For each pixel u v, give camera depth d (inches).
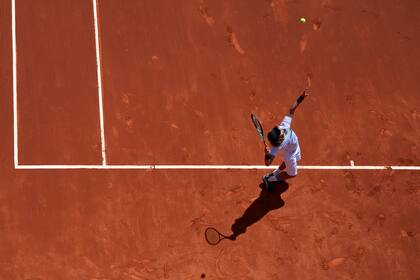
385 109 2181.3
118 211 1861.5
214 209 1909.4
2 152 1891.0
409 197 2030.0
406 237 1962.4
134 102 2042.3
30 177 1868.8
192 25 2226.9
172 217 1877.5
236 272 1834.4
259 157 2015.3
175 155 1972.2
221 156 1995.6
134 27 2182.6
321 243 1910.7
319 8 2357.3
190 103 2071.9
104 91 2043.6
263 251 1871.3
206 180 1950.1
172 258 1823.3
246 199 1939.0
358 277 1882.4
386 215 1985.7
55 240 1796.3
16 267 1747.0
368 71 2250.2
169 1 2256.4
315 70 2217.0
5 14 2103.8
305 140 2065.7
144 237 1838.1
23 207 1823.3
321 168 2026.3
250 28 2263.8
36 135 1934.1
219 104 2087.8
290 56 2233.0
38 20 2122.3
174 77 2112.5
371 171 2052.2
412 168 2081.7
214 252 1849.2
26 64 2041.1
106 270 1780.3
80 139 1950.1
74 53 2091.5
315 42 2279.8
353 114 2150.6
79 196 1865.2
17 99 1977.1
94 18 2166.6
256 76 2167.8
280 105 2126.0
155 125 2012.8
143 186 1909.4
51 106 1987.0
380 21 2379.4
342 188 2006.6
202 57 2170.3
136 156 1951.3
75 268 1770.4
